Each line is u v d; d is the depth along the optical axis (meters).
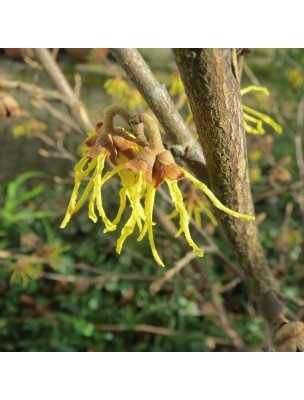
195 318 2.86
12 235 3.37
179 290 2.76
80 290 2.86
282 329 0.99
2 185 3.77
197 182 0.73
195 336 2.72
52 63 1.49
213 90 0.70
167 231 1.63
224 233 1.06
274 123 1.02
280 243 2.54
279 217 3.23
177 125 0.87
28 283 3.09
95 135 0.80
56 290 3.01
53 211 3.49
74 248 3.29
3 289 3.11
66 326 2.90
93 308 2.97
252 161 2.80
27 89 1.50
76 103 1.50
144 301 2.96
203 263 2.63
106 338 2.87
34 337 2.92
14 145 4.21
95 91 4.55
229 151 0.79
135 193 0.71
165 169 0.72
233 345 2.19
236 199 0.89
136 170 0.71
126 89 2.06
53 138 3.88
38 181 3.85
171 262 2.20
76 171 0.75
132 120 0.76
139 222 0.71
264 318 1.15
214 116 0.73
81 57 4.67
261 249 1.10
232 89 0.72
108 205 3.01
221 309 2.13
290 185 2.00
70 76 4.69
